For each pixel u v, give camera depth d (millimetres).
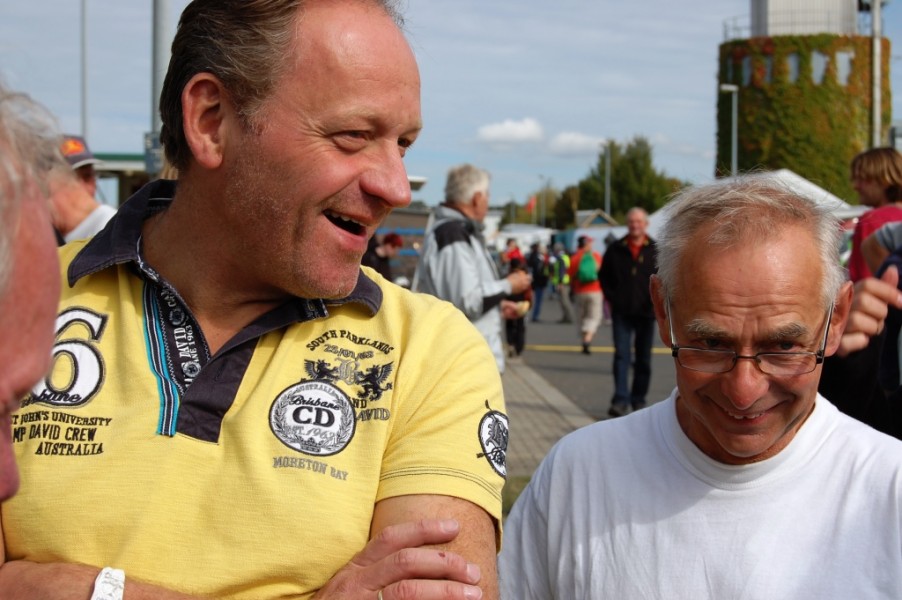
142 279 1640
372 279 1732
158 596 1369
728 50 47594
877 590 1719
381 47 1496
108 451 1475
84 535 1440
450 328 1684
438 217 5414
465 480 1528
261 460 1476
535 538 2062
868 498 1756
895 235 3486
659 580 1849
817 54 45188
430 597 1384
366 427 1552
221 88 1515
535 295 24016
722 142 48562
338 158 1488
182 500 1458
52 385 1539
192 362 1566
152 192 1739
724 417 1762
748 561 1780
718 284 1719
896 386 2543
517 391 10727
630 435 1975
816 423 1824
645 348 8906
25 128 939
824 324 1776
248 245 1545
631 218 8812
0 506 1478
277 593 1446
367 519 1507
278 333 1606
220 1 1521
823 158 45594
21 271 902
